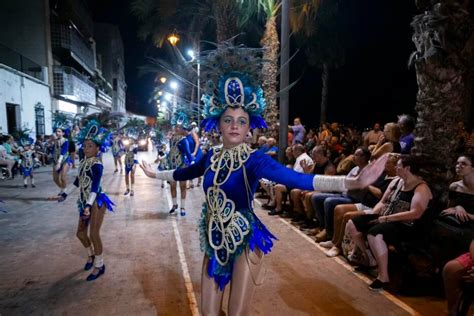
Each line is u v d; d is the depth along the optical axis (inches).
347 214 196.7
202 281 105.7
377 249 162.9
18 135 611.5
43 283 173.9
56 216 297.6
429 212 164.2
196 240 235.1
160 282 174.1
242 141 105.8
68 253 213.2
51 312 148.1
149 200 360.5
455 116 186.2
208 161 111.7
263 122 109.7
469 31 181.0
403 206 166.2
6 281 176.6
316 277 177.3
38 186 440.5
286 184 94.4
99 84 1646.2
